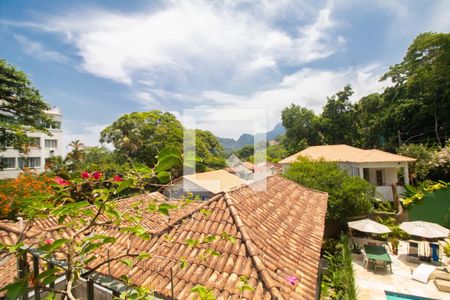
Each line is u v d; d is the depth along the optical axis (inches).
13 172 1369.3
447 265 403.9
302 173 587.8
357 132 1515.7
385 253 406.0
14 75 704.4
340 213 522.9
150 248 181.0
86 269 113.1
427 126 1093.1
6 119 744.3
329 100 1552.7
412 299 318.7
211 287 136.8
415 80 1101.1
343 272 305.6
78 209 83.9
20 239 87.8
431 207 574.6
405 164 738.2
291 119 1715.1
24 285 67.0
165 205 106.6
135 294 84.1
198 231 189.3
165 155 78.5
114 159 1294.3
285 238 205.3
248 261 151.0
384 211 617.0
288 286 136.9
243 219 194.4
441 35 1013.8
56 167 1115.9
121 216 91.6
